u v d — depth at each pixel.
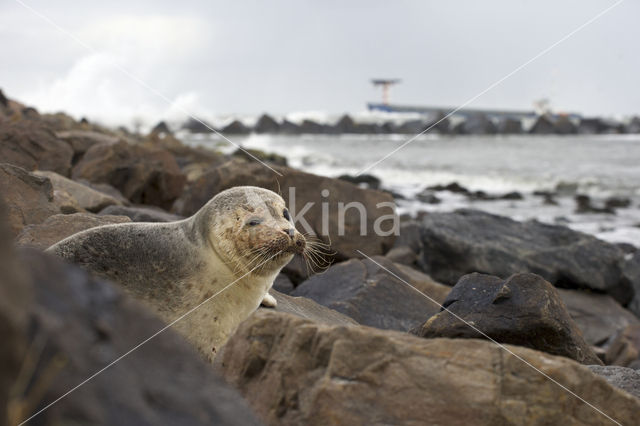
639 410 3.38
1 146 12.76
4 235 1.75
